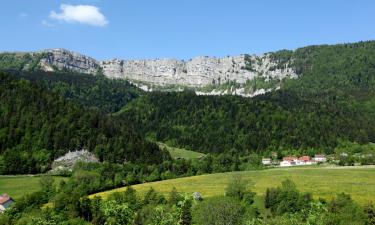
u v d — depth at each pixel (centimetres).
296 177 18075
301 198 12900
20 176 19388
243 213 11256
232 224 10238
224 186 16988
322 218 9569
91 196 16350
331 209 11406
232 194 14588
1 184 17800
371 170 19400
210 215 10200
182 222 8050
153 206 12100
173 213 7906
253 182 17325
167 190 16675
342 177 17638
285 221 9856
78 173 18588
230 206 10388
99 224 11525
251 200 14012
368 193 14562
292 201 12812
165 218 7706
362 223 10350
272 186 16275
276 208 12900
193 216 10300
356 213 11062
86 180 18150
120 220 8312
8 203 15000
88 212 12294
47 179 17162
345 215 10400
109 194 15738
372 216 11062
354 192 14750
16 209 13812
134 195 13962
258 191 15375
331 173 18738
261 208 13500
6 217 12181
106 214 8425
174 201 12912
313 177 17888
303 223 9450
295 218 9725
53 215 11281
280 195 13150
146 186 18050
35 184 17888
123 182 19362
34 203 14475
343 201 11838
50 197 15350
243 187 14700
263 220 11175
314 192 14962
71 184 17388
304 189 15462
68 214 11788
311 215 9575
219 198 11962
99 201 12769
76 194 12862
